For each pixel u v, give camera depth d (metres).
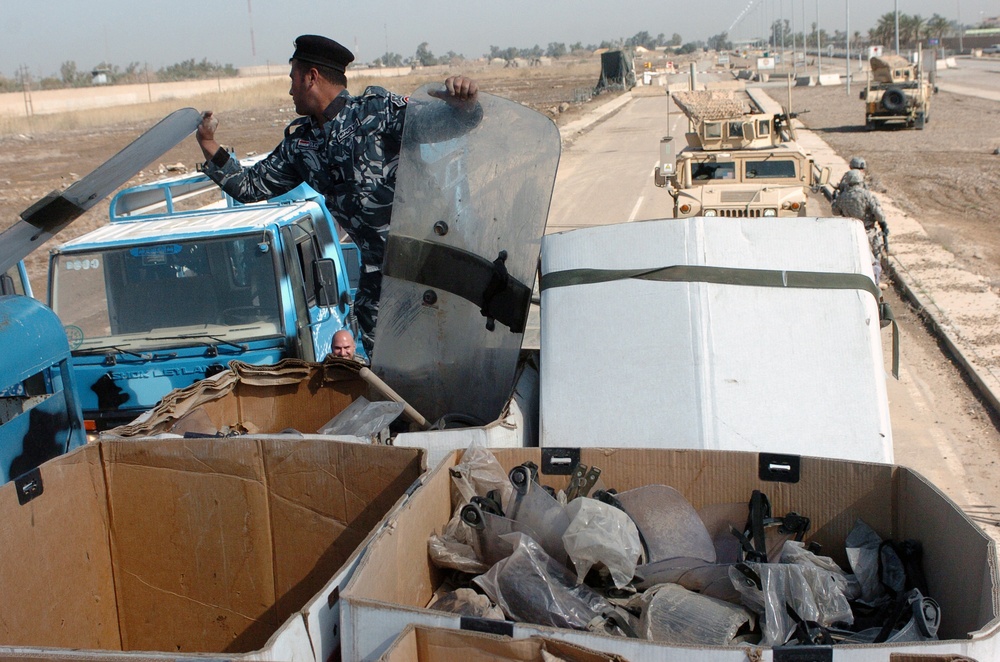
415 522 2.56
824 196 17.64
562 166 26.30
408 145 3.65
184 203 10.37
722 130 13.99
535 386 3.94
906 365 8.54
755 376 3.39
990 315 9.55
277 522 3.00
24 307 4.40
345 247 7.86
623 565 2.47
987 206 17.27
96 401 5.77
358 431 3.38
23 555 2.77
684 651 1.93
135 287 5.91
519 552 2.47
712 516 2.87
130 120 49.09
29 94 63.56
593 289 3.66
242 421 4.32
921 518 2.63
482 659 1.98
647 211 17.72
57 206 3.65
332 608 2.22
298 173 4.09
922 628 2.25
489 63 145.25
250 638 3.06
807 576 2.40
